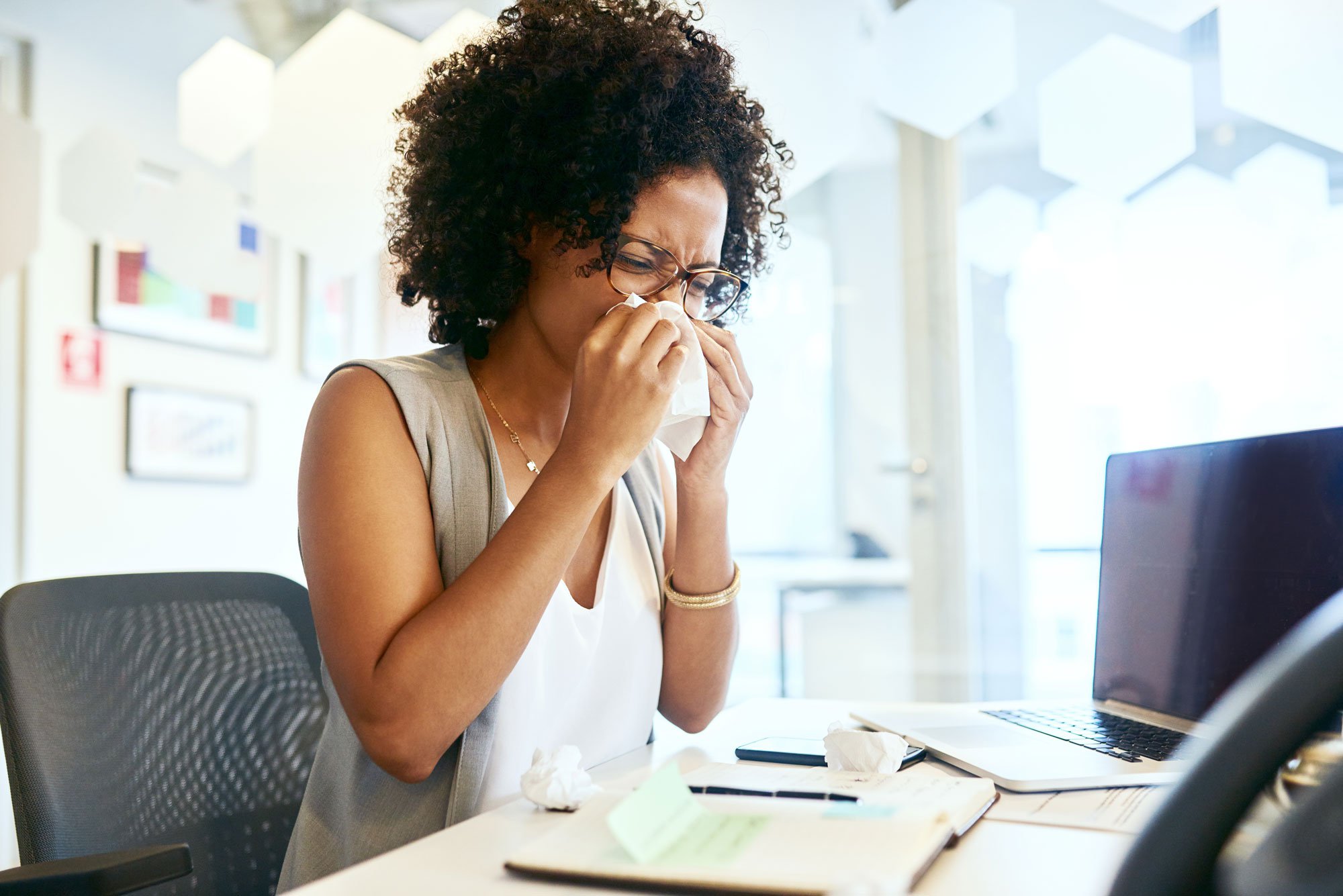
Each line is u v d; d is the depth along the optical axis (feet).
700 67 3.58
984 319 9.50
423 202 3.63
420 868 2.05
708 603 3.64
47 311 9.48
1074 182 9.11
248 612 3.79
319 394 3.19
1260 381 8.57
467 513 3.14
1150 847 1.30
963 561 9.61
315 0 10.16
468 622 2.63
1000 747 3.00
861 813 2.12
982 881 1.94
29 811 2.94
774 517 10.11
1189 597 3.32
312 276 11.92
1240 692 1.32
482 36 3.83
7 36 9.42
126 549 10.08
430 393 3.20
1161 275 8.87
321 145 9.37
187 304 10.61
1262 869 1.36
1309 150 8.34
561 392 3.55
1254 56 7.76
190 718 3.46
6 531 9.12
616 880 1.86
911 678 9.75
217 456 10.94
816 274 9.95
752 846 1.93
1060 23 8.84
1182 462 3.41
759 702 4.34
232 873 3.43
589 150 3.16
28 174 9.25
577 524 2.79
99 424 9.89
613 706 3.44
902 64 8.50
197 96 9.90
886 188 9.76
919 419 9.69
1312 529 2.83
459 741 2.89
